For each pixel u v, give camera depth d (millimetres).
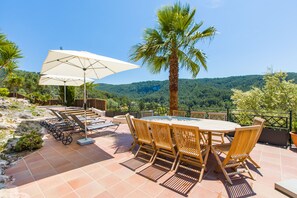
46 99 13711
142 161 3164
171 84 5434
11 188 2207
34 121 6844
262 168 2857
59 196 2057
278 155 3463
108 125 5168
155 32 5027
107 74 5594
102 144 4289
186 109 6070
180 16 4691
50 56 3494
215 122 3521
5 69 6898
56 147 4031
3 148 3852
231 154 2406
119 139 4777
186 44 4949
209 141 2984
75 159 3264
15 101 9703
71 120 6031
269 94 10312
